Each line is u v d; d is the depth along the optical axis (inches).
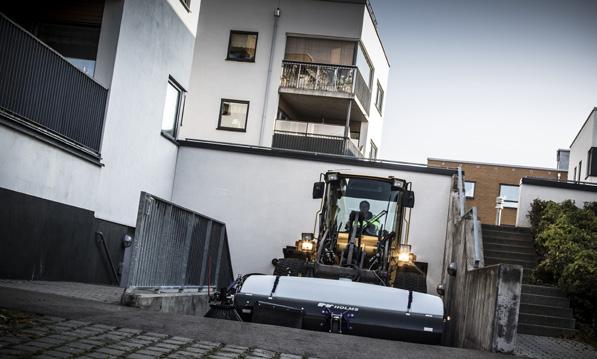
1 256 423.5
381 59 1275.8
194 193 721.6
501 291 342.3
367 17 1090.7
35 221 458.0
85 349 210.2
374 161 698.8
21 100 437.1
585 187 668.7
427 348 289.1
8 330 223.3
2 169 420.8
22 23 575.2
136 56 595.8
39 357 192.7
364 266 470.9
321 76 1047.0
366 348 268.1
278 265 483.2
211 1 1077.8
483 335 367.9
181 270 443.2
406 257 478.0
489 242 643.5
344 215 485.4
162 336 246.8
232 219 714.2
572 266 518.9
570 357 392.5
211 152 725.3
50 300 310.0
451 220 637.9
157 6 629.9
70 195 507.5
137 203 636.7
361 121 1195.3
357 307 358.9
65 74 486.9
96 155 539.2
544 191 675.4
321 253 464.1
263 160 718.5
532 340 457.7
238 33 1067.3
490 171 1689.2
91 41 569.0
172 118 717.3
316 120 1184.2
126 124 593.0
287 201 709.3
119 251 602.2
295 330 295.7
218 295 406.9
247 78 1051.9
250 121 1040.2
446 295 606.9
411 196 482.9
